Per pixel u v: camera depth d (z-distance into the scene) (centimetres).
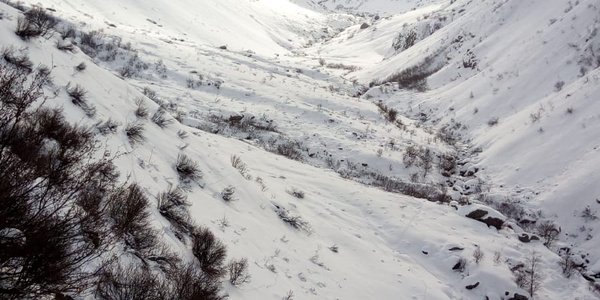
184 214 719
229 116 2372
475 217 1636
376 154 2397
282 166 1683
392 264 1227
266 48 7856
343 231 1298
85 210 451
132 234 530
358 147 2436
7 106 490
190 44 4203
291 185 1490
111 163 621
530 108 2700
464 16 5238
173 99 2381
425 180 2316
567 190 1911
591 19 2972
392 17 11512
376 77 5328
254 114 2512
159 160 869
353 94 4034
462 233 1505
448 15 6475
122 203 539
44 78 733
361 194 1642
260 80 3219
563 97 2498
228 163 1197
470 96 3416
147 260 523
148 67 2827
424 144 2766
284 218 1133
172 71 2877
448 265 1311
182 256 607
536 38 3372
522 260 1398
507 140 2533
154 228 600
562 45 3023
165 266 544
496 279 1243
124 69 2633
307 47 10888
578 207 1823
